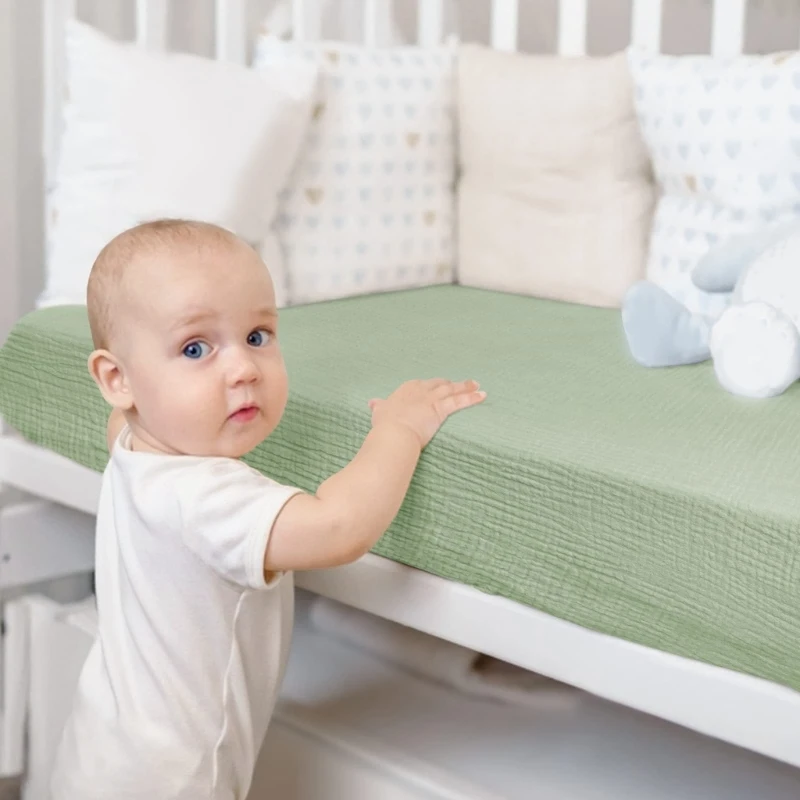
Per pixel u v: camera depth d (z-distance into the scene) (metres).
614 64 1.52
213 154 1.39
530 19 2.06
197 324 0.84
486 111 1.61
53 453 1.28
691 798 1.10
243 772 0.95
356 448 0.98
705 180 1.38
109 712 0.90
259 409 0.87
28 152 1.66
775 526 0.75
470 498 0.91
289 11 1.83
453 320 1.38
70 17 1.55
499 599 0.92
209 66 1.44
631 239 1.53
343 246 1.56
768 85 1.32
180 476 0.85
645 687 0.84
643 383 1.08
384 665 1.38
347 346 1.21
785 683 0.77
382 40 1.82
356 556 0.86
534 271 1.59
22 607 1.42
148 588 0.88
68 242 1.41
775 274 1.15
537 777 1.13
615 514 0.82
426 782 1.04
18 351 1.27
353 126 1.56
